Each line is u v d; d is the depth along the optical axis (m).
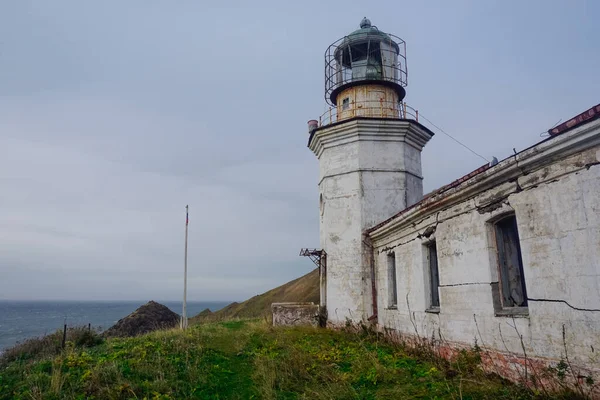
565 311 6.49
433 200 10.37
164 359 10.19
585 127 5.98
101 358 10.50
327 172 17.69
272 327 16.61
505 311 8.03
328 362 10.18
